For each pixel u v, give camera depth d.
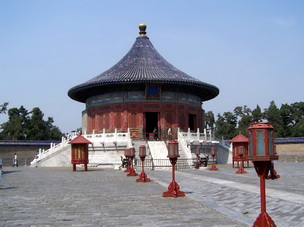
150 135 57.09
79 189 21.34
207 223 11.62
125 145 50.06
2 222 12.05
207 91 65.00
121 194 18.89
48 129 112.38
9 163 67.56
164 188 21.72
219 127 112.12
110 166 49.91
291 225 11.13
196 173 33.69
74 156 40.56
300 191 18.56
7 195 18.78
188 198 17.30
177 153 18.06
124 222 11.91
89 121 63.62
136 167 43.00
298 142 69.44
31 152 70.00
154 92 57.53
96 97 61.97
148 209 14.32
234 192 18.66
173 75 58.59
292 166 45.84
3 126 101.06
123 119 57.91
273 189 19.53
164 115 58.16
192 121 63.81
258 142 9.68
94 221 12.11
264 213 9.73
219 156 57.06
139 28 69.81
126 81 55.28
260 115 102.88
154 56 65.31
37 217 12.87
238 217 12.45
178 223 11.66
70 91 62.81
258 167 9.82
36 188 22.14
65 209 14.42
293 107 104.12
